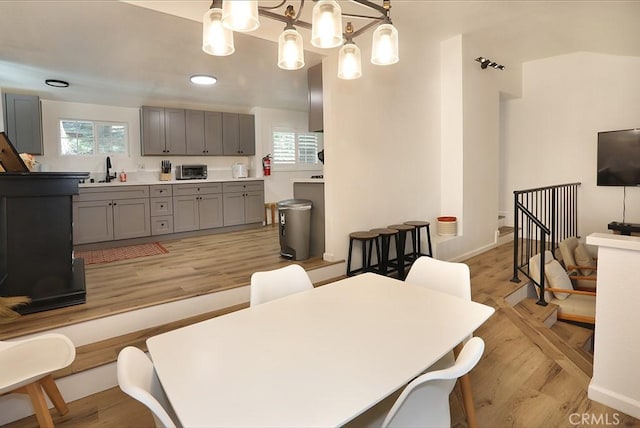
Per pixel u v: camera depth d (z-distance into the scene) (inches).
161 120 212.7
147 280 122.0
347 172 138.3
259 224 242.7
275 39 110.7
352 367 41.5
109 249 179.6
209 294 108.3
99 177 208.8
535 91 207.9
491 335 101.1
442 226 170.9
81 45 125.3
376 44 57.2
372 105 144.6
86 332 88.0
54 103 194.4
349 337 49.0
